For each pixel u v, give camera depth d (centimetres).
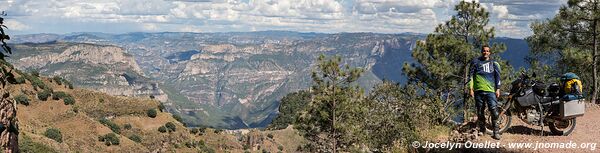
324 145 2839
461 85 2214
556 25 2584
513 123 1239
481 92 1039
